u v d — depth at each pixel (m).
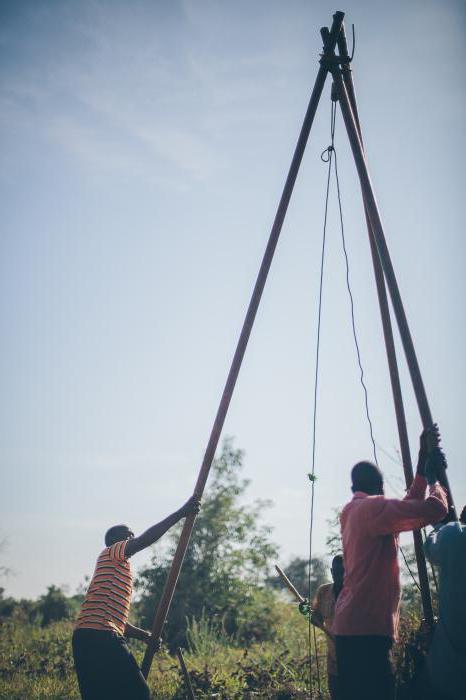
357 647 5.02
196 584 19.11
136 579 19.66
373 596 5.09
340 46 7.21
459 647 4.85
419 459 5.51
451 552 4.95
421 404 5.84
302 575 27.42
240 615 18.72
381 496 5.25
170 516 6.59
